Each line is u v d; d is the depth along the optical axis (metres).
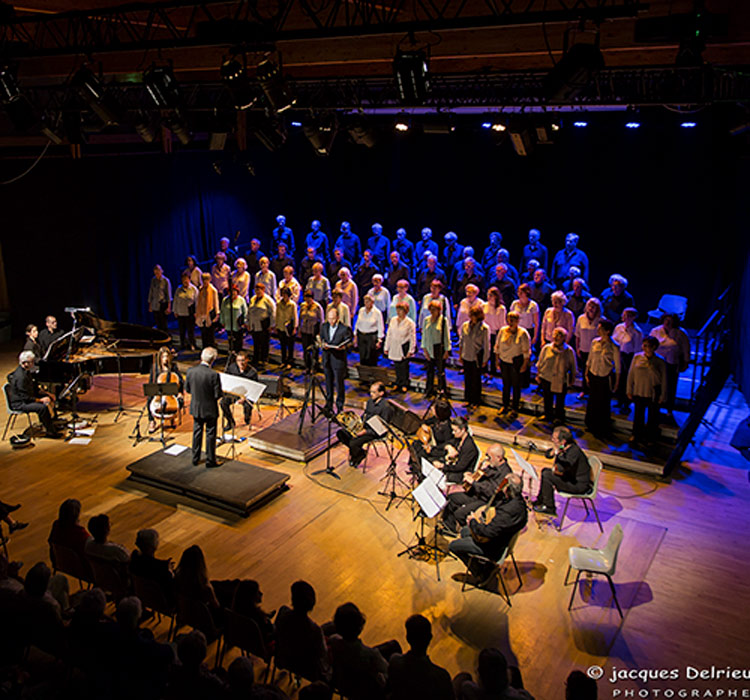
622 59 8.28
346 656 4.59
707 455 9.36
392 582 6.64
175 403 10.01
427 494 6.73
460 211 16.44
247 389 9.11
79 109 9.29
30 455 9.40
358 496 8.31
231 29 6.22
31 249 14.63
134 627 4.64
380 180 17.20
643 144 14.05
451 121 9.58
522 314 10.91
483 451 9.39
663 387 8.80
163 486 8.46
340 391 10.43
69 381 10.02
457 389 11.05
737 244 12.45
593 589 6.54
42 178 14.16
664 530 7.53
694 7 5.76
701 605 6.31
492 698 4.09
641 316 14.80
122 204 14.74
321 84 9.81
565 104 8.49
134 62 9.20
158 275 13.39
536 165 15.24
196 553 5.40
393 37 7.99
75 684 5.06
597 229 14.95
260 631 4.99
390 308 11.56
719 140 13.04
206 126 9.39
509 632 5.96
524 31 7.48
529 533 7.49
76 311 11.50
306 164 17.98
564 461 7.45
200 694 4.27
